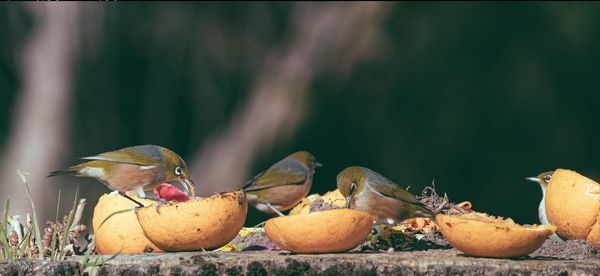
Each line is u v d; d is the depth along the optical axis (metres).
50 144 19.08
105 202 6.72
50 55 19.28
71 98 19.44
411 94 18.02
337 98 18.44
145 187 7.65
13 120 20.06
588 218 6.59
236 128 19.41
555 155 18.27
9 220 7.07
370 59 18.11
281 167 9.13
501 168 18.20
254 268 5.77
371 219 6.16
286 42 19.34
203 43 19.66
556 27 17.58
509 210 18.36
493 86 17.86
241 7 19.45
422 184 17.97
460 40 17.72
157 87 20.64
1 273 5.72
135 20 19.59
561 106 18.12
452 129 17.92
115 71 20.09
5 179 18.89
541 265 5.82
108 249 6.62
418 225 7.17
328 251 6.12
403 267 5.80
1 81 20.41
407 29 17.92
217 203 6.21
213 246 6.34
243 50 19.56
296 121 18.69
